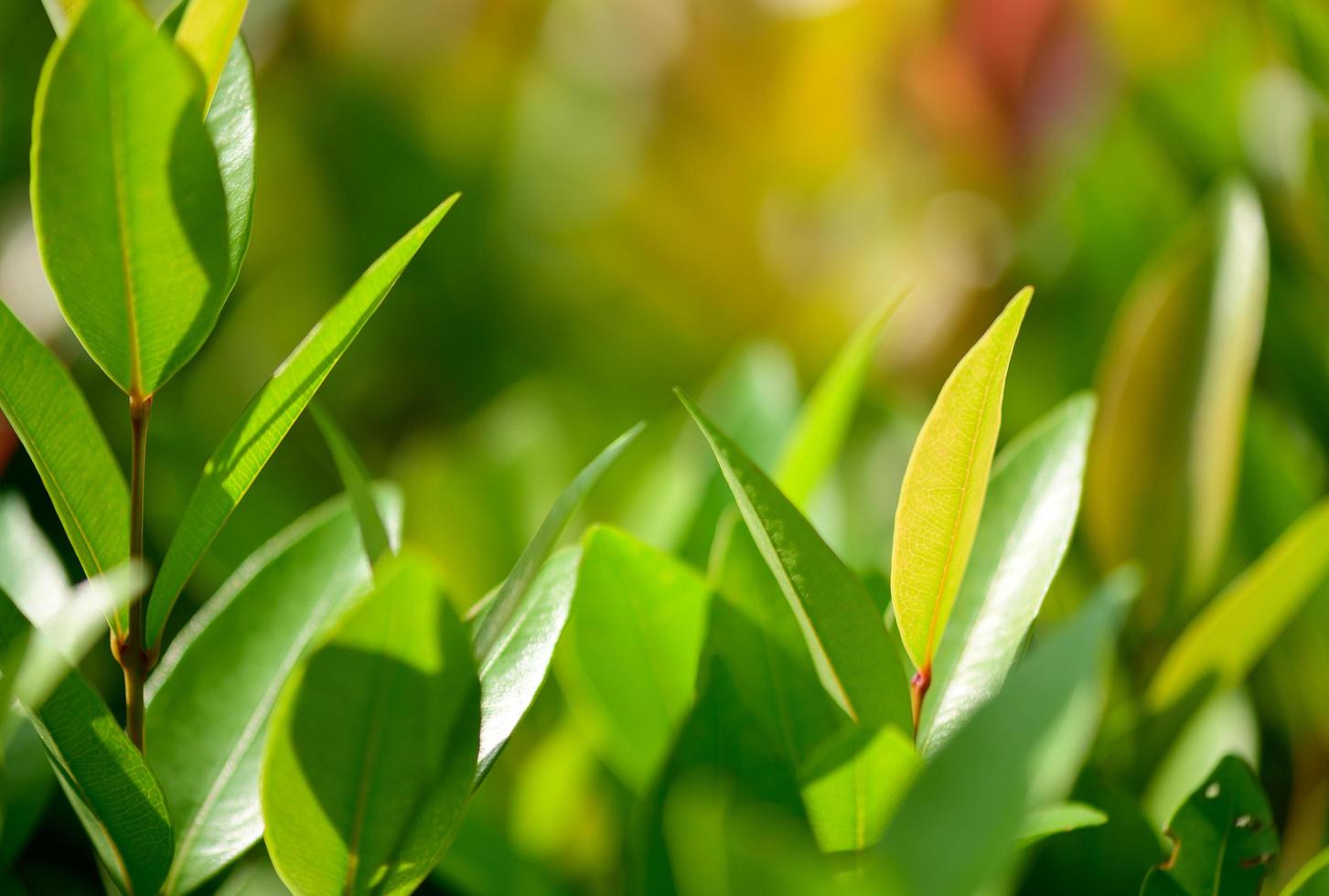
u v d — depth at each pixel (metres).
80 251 0.41
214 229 0.41
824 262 1.21
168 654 0.47
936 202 1.07
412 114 1.20
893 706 0.44
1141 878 0.47
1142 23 0.90
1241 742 0.52
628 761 0.48
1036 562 0.46
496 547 0.69
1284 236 0.66
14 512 0.49
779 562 0.43
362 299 0.43
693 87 1.25
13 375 0.43
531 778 0.51
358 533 0.49
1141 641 0.54
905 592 0.43
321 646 0.40
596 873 0.50
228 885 0.48
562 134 1.33
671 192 1.25
